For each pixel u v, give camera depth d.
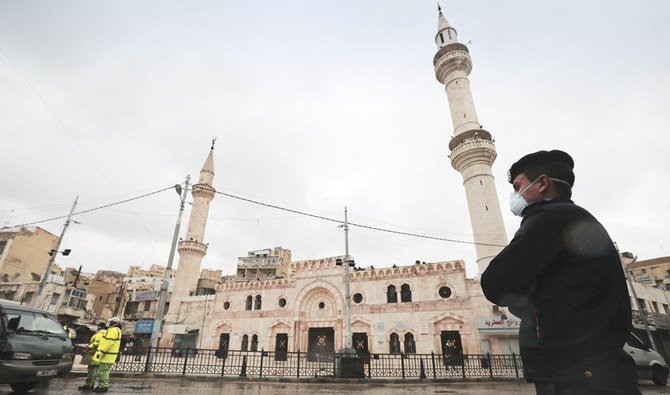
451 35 41.19
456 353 29.56
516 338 27.61
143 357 29.28
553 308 1.61
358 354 18.58
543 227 1.71
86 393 10.58
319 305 37.00
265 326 37.72
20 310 10.53
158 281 73.19
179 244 46.16
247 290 40.91
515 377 18.89
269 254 69.88
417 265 33.38
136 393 11.02
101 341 11.36
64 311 41.78
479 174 33.12
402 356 18.33
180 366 20.75
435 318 30.91
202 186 48.62
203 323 41.38
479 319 28.53
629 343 14.95
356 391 13.20
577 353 1.50
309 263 38.69
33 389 10.74
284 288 38.91
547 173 2.15
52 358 10.21
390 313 32.69
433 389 14.38
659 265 50.22
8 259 42.44
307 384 15.59
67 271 61.12
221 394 11.45
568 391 1.48
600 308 1.54
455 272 31.94
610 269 1.59
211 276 59.41
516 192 2.33
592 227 1.69
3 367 9.06
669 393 12.37
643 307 33.97
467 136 35.25
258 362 32.62
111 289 59.72
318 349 35.78
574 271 1.60
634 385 1.41
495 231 30.77
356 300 34.94
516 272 1.70
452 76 39.22
